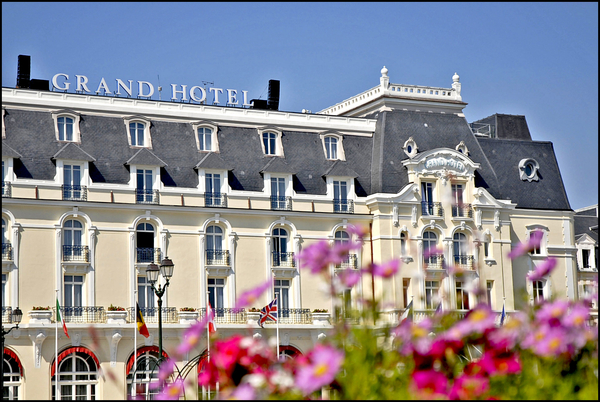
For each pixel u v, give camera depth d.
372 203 69.62
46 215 60.94
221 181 66.38
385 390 13.91
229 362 13.81
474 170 73.88
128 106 66.12
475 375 13.94
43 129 62.84
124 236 62.84
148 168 64.38
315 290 67.69
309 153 70.75
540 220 77.38
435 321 14.64
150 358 61.81
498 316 72.12
